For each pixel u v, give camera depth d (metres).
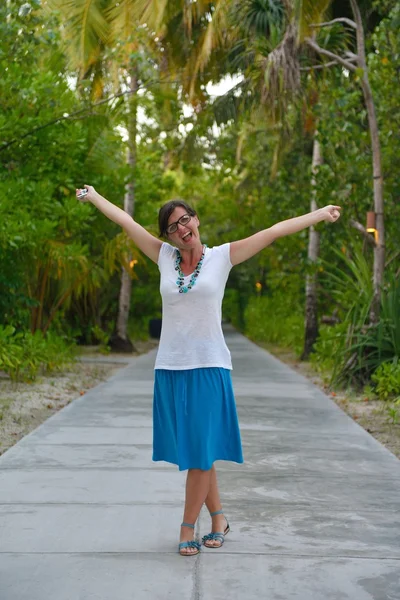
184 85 19.08
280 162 19.27
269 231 4.14
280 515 4.84
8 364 10.85
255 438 7.55
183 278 4.10
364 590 3.58
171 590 3.56
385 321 11.35
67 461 6.32
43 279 14.86
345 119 13.22
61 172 12.33
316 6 11.80
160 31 17.91
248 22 14.63
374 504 5.12
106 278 16.72
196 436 4.03
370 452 6.89
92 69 17.47
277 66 12.72
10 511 4.84
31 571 3.79
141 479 5.73
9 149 11.74
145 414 8.99
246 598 3.48
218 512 4.27
